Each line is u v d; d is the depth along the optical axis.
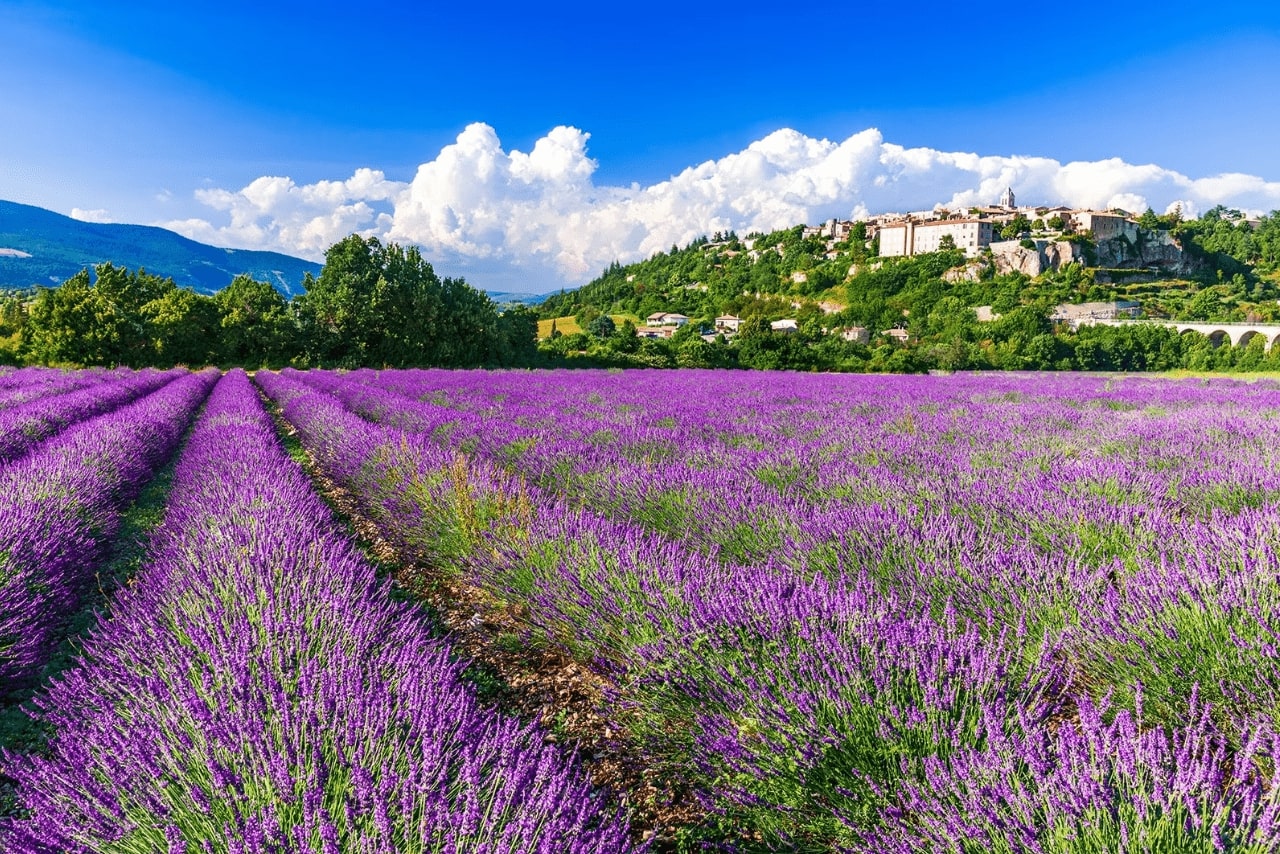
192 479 6.34
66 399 12.19
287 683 2.13
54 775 1.78
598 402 14.53
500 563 3.65
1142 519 3.85
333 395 16.97
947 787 1.63
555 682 3.06
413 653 2.35
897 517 3.88
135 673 2.38
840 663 2.17
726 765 2.02
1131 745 1.57
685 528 4.34
